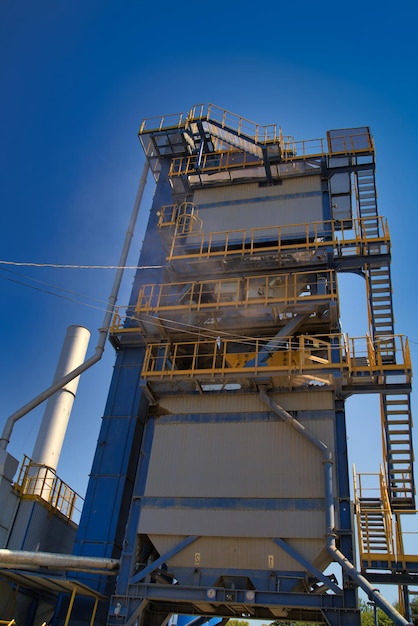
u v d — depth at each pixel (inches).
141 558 830.5
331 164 1183.6
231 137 1258.0
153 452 888.3
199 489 837.2
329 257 1039.6
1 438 1012.5
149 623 876.6
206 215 1197.1
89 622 850.1
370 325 1088.8
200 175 1239.5
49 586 848.9
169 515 824.3
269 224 1138.0
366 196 1197.7
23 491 1083.3
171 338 1047.0
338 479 810.2
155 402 938.7
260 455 847.7
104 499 943.0
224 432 883.4
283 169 1204.5
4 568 831.7
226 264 1098.7
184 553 790.5
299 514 784.9
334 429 845.8
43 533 1106.7
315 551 754.8
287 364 940.6
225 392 919.7
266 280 991.0
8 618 877.8
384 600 629.6
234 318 1004.6
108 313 1149.7
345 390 882.1
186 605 885.2
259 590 740.7
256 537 780.0
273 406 871.1
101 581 874.1
